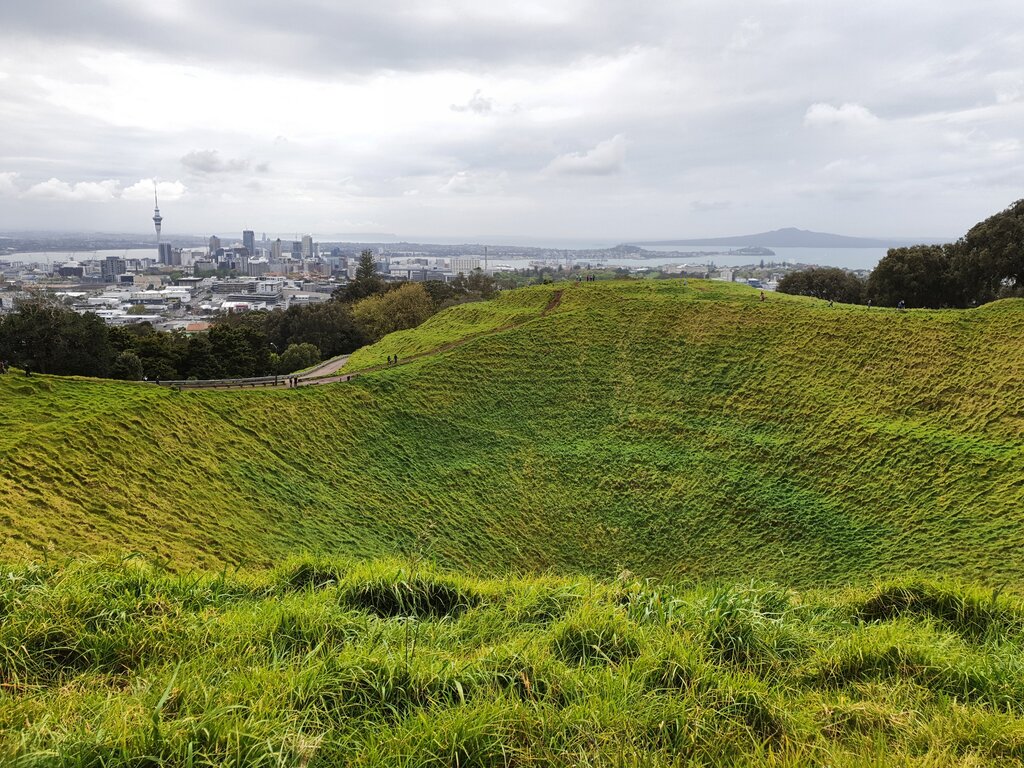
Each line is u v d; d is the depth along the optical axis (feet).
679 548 119.14
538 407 170.19
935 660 24.13
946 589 31.86
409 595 31.14
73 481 85.97
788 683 23.48
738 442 148.66
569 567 113.91
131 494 89.20
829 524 117.70
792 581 103.50
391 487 124.36
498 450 148.46
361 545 100.48
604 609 27.32
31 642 22.67
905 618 28.94
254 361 248.32
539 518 126.93
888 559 103.24
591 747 18.25
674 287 237.25
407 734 17.80
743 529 121.49
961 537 102.68
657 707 19.99
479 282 479.00
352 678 20.56
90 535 74.18
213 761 15.78
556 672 21.81
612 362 190.70
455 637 26.45
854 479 128.57
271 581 34.14
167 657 22.86
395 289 399.44
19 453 85.35
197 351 226.99
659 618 26.94
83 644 23.04
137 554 32.89
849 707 20.95
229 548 84.53
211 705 18.51
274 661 21.95
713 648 24.88
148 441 103.50
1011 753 19.06
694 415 163.22
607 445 153.58
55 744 16.25
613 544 121.08
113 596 27.07
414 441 143.54
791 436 146.72
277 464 117.29
